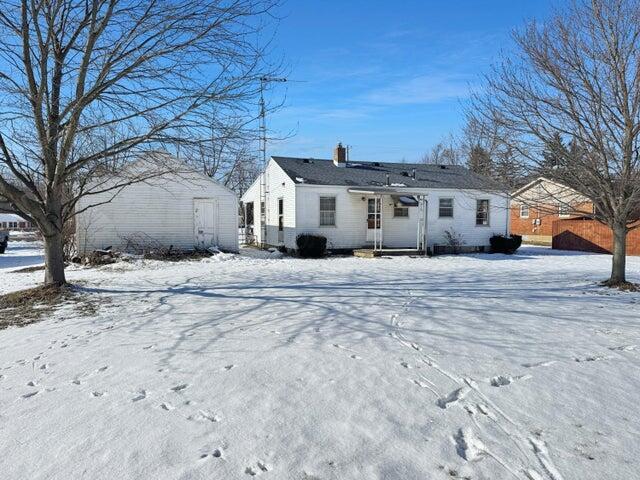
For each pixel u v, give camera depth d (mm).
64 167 10094
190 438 3576
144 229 20344
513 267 16516
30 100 9477
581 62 10102
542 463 3242
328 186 21859
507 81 11141
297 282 12000
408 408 4094
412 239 23562
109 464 3227
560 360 5410
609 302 9141
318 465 3209
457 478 3066
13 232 58875
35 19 8680
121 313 8180
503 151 11750
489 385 4629
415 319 7445
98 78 9000
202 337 6391
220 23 8891
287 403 4188
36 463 3258
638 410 4070
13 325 7566
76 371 5117
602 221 11859
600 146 10234
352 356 5492
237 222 21781
